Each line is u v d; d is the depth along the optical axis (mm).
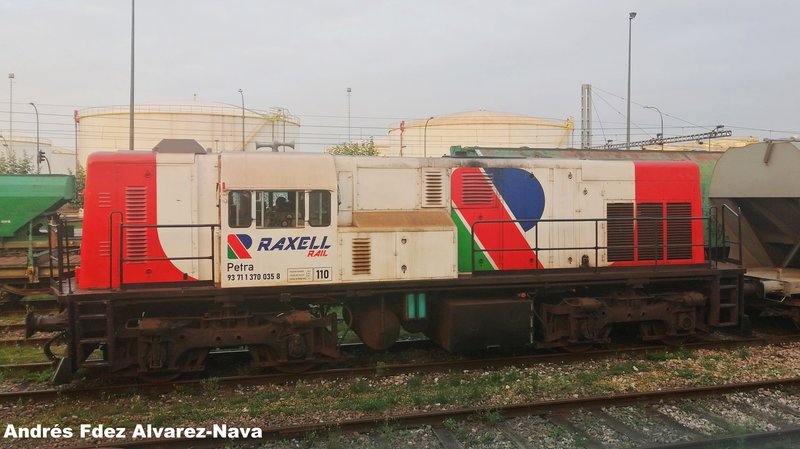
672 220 9531
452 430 5863
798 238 10617
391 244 7879
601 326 8602
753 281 10070
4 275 13414
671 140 23234
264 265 7398
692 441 5504
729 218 11570
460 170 8602
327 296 7719
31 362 8555
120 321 7266
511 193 8789
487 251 8617
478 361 8109
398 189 8312
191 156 7520
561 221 8844
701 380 7441
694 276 9148
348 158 8148
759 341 9344
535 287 8578
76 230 19641
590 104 25766
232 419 6160
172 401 6801
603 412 6367
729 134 20953
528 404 6316
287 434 5676
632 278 8859
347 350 8953
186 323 7258
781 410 6492
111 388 7000
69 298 6777
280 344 7457
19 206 13977
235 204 7312
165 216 7395
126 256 7262
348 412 6309
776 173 10070
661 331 9195
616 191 9289
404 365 7887
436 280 8070
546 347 8656
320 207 7602
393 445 5582
